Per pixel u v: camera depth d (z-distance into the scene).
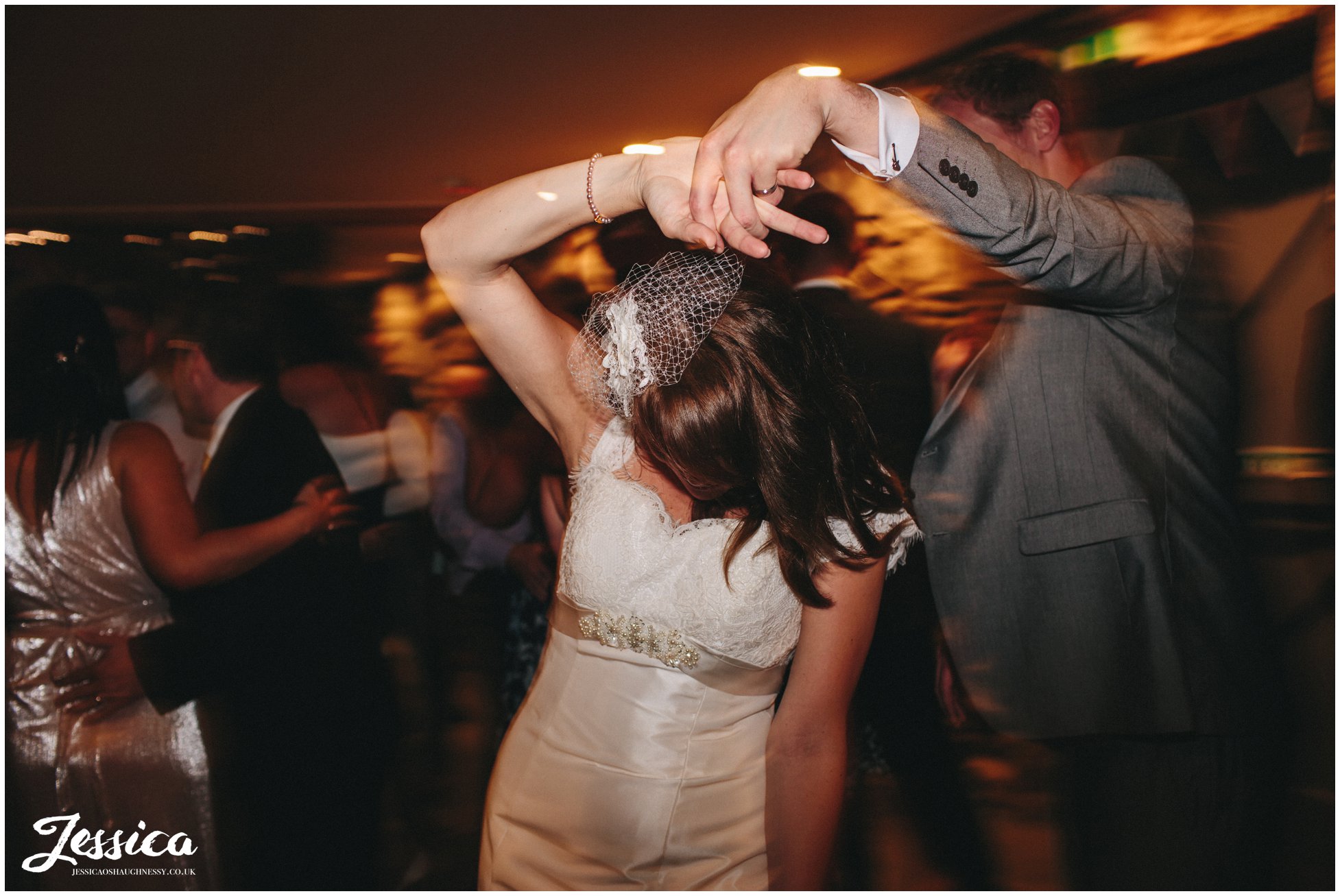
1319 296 1.88
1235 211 1.79
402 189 4.93
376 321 3.81
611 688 1.39
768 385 1.29
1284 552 1.91
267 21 3.12
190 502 2.03
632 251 1.90
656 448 1.35
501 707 2.56
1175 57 2.48
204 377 2.19
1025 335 1.72
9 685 1.95
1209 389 1.64
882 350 2.03
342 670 2.18
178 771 1.99
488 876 1.46
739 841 1.38
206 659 2.02
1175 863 1.67
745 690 1.40
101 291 2.50
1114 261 1.45
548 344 1.45
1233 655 1.64
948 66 3.31
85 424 1.97
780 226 1.06
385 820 2.70
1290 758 1.73
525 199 1.21
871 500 1.37
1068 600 1.71
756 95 1.09
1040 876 2.01
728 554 1.34
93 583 1.97
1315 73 1.89
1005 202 1.29
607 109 3.91
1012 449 1.75
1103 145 2.78
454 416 3.20
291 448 2.19
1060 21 2.89
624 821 1.35
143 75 3.56
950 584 1.84
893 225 2.51
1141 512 1.64
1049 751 2.21
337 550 2.22
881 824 2.27
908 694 2.18
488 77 3.62
